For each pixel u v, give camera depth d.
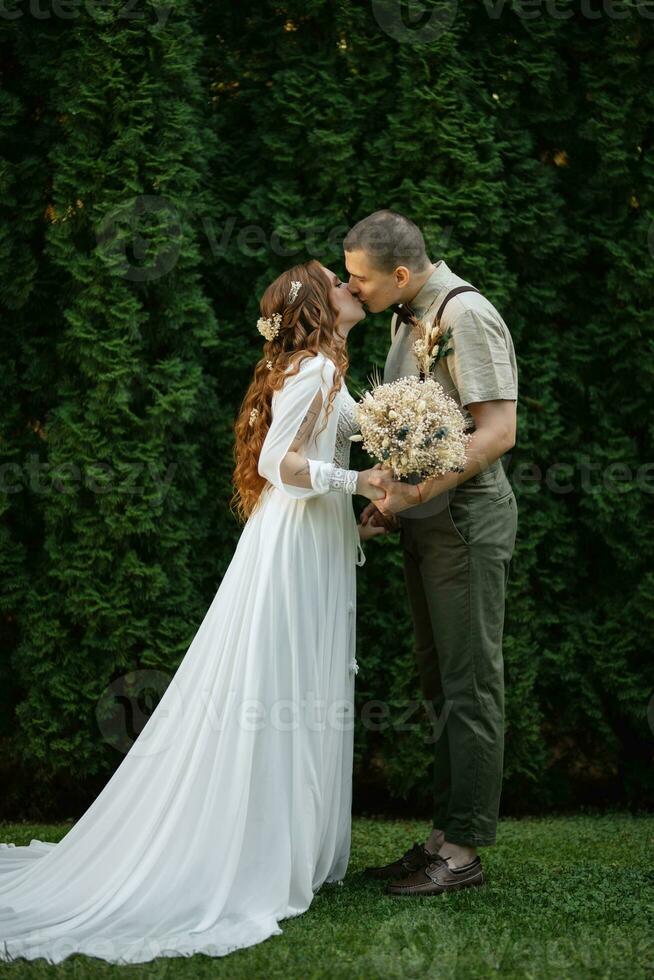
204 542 7.90
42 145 7.53
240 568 5.23
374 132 7.79
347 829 5.48
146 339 7.46
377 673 7.84
